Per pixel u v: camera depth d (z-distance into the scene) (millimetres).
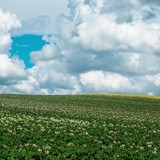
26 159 17766
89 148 21516
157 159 19297
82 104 70562
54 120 37969
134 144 24578
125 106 71812
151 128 37156
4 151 18891
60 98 84812
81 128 31891
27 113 44594
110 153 20844
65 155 18984
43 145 21750
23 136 24938
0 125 29969
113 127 35125
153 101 85750
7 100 70438
